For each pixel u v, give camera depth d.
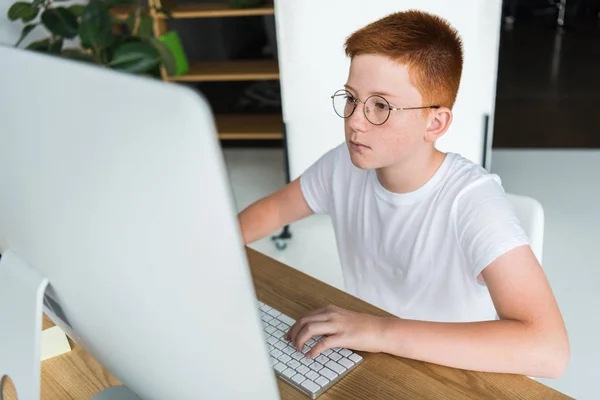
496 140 4.24
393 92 1.09
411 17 1.10
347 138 1.17
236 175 3.95
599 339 2.40
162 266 0.57
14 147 0.62
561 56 5.92
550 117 4.58
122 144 0.52
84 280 0.65
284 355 1.05
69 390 1.03
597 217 3.27
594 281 2.74
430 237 1.24
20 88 0.58
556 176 3.73
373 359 1.04
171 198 0.52
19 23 3.30
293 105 2.90
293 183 1.53
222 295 0.57
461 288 1.25
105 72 0.51
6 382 1.01
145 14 3.27
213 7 3.71
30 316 0.73
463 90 2.69
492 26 2.57
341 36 2.71
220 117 4.08
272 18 3.87
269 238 3.19
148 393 0.75
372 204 1.34
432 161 1.23
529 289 1.06
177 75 3.72
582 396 2.12
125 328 0.66
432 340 1.02
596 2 7.15
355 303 1.21
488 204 1.15
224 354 0.62
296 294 1.25
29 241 0.69
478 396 0.95
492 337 1.01
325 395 0.97
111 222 0.57
